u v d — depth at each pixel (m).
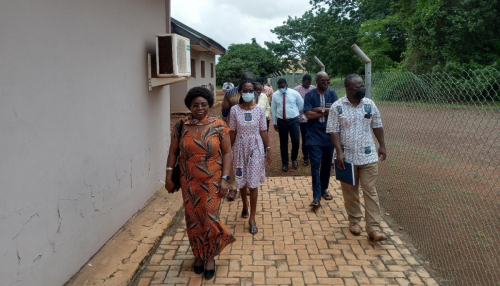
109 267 3.28
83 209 3.24
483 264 3.27
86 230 3.31
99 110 3.52
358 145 3.75
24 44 2.42
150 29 5.02
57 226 2.84
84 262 3.29
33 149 2.52
